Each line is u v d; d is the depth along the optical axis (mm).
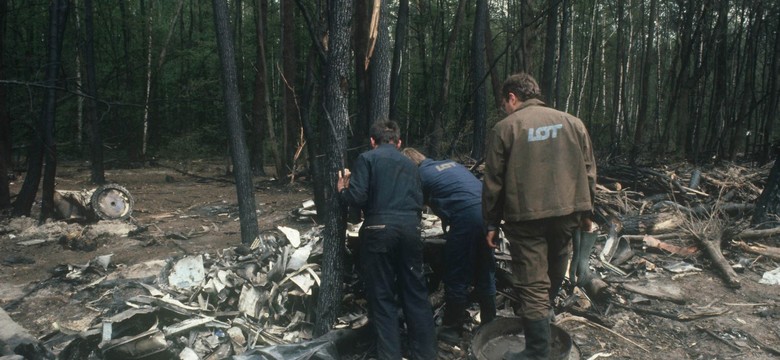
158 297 3787
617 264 5133
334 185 3484
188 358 3236
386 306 3289
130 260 5918
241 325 3541
